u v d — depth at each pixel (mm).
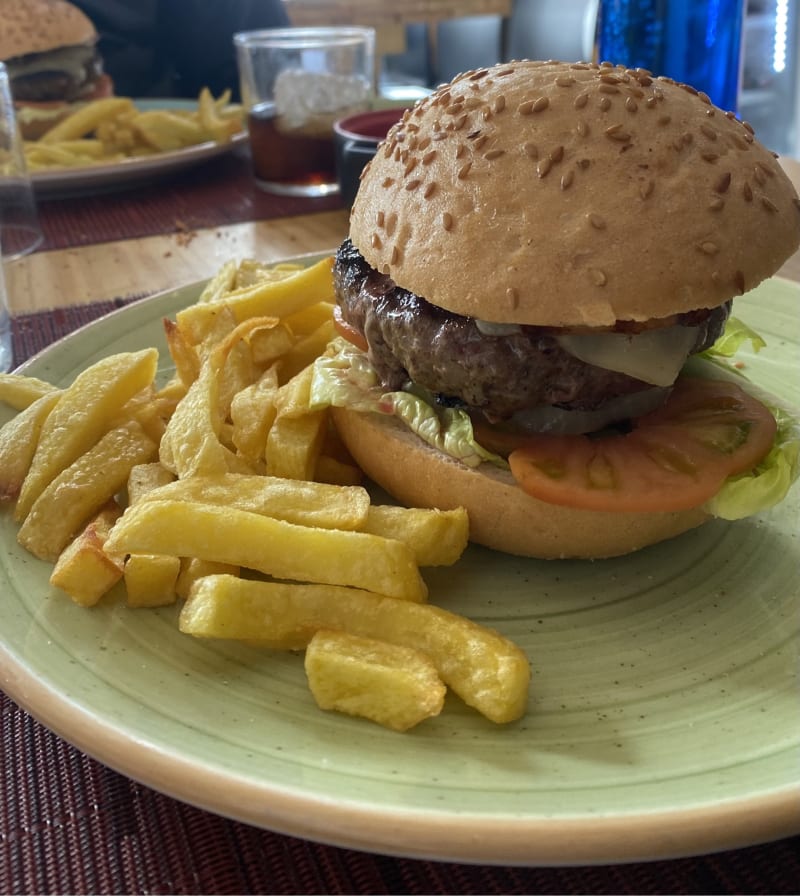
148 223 439
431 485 203
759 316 300
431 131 195
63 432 220
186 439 208
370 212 202
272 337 251
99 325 292
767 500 194
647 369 183
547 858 125
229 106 595
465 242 178
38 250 406
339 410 228
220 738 152
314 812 129
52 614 184
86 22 573
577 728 159
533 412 198
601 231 171
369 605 173
